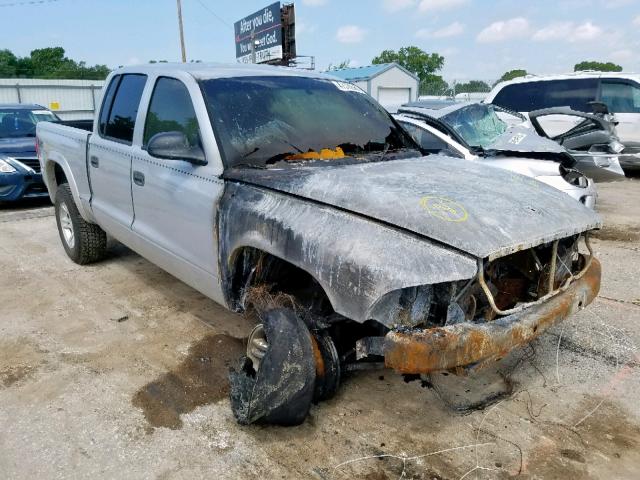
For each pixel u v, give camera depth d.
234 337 4.07
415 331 2.43
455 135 6.46
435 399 3.28
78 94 30.30
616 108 10.42
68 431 2.98
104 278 5.31
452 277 2.39
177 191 3.62
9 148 8.48
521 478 2.63
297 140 3.57
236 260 3.25
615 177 7.35
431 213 2.62
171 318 4.40
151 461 2.75
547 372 3.58
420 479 2.63
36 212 8.32
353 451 2.83
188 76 3.72
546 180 5.77
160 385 3.43
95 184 4.81
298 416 2.78
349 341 3.04
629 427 3.01
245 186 3.19
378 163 3.49
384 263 2.44
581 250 6.20
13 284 5.17
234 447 2.85
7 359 3.75
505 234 2.58
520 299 3.00
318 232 2.69
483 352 2.47
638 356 3.78
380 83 30.59
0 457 2.77
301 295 3.20
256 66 4.25
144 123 4.06
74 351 3.87
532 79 10.82
